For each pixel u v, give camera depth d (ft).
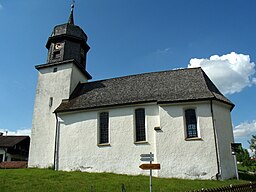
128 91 75.31
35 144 79.00
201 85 67.92
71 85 84.28
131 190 43.11
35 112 83.82
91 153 69.05
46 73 88.89
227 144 62.28
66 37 90.02
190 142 60.44
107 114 72.02
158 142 62.34
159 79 76.84
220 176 56.44
